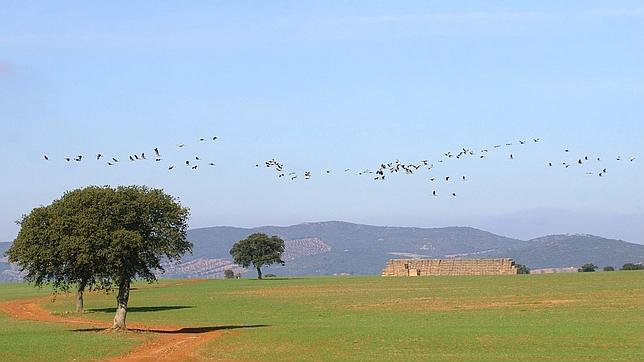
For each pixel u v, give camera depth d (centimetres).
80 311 12338
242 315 11306
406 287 17150
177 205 8519
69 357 6512
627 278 17138
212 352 6825
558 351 6303
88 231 8019
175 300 15088
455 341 6950
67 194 8350
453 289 15775
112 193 8275
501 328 7894
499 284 16800
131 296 16638
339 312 11462
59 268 8269
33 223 8188
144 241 8269
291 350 6794
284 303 13650
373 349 6662
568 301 11844
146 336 8156
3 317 11575
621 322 8369
